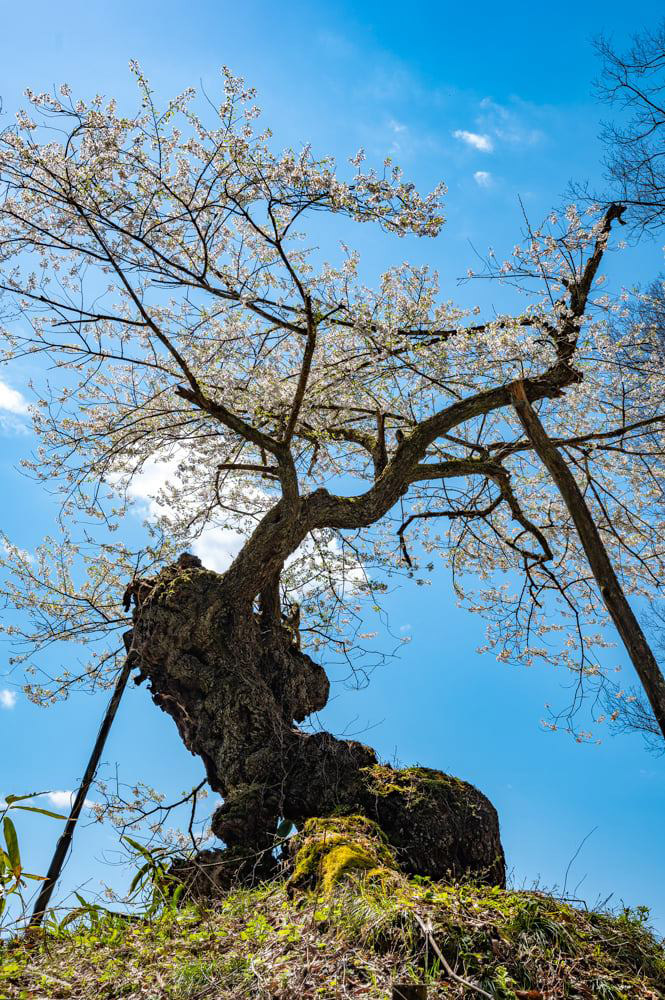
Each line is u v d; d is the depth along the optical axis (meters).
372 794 6.29
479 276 8.53
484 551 11.38
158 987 3.40
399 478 8.53
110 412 9.09
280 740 6.92
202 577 7.99
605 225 8.63
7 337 7.75
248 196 7.05
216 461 10.26
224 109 6.60
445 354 8.52
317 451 10.15
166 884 5.56
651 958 3.76
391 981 3.11
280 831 6.41
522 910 3.83
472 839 6.19
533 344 8.09
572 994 3.34
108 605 9.74
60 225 7.40
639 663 7.03
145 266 7.50
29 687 9.25
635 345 9.01
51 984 3.60
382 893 3.92
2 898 4.32
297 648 8.68
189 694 7.66
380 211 6.76
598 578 7.49
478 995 3.16
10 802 4.46
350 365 8.97
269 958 3.45
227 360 8.52
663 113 9.22
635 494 10.86
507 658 10.36
